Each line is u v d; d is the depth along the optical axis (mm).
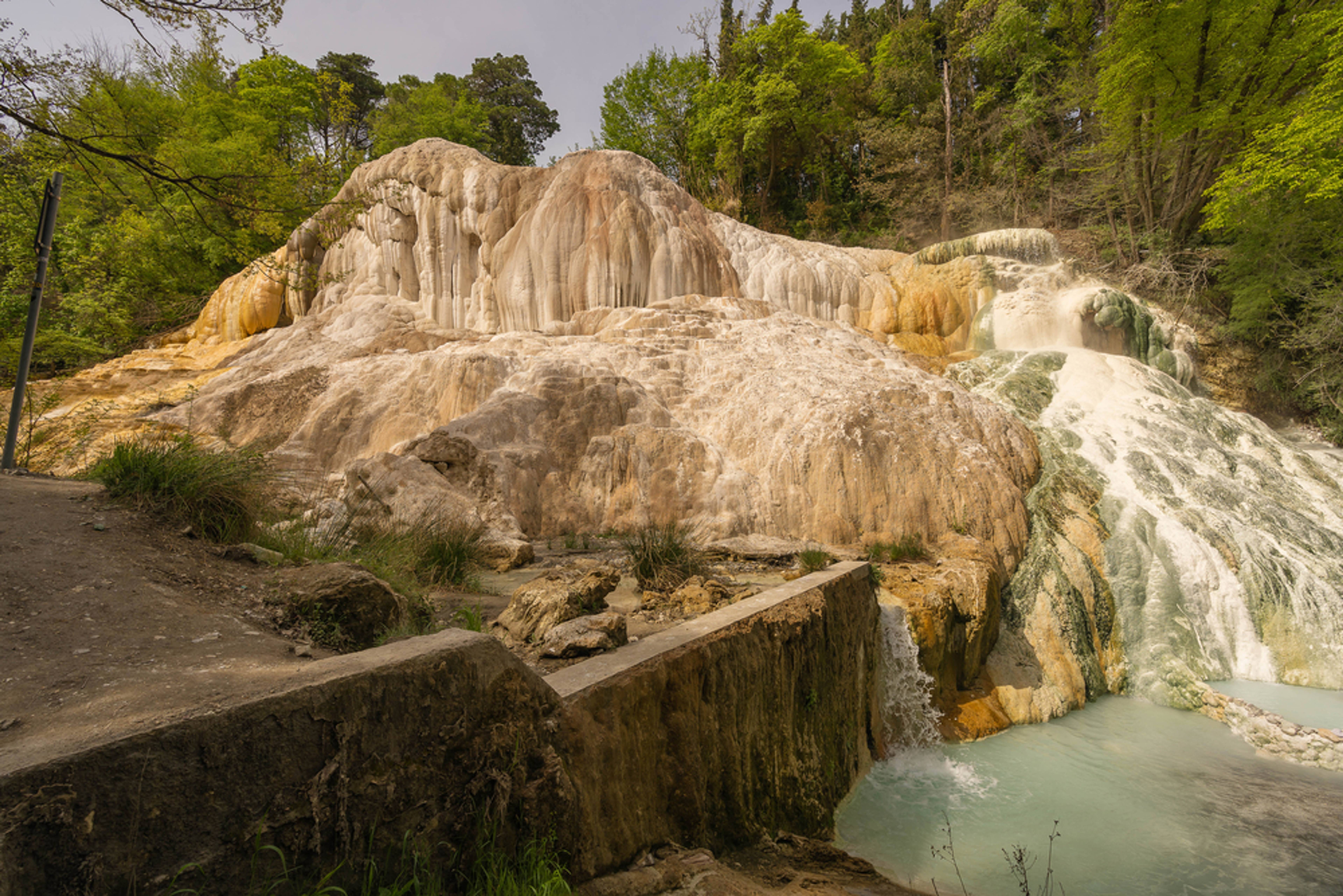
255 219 9383
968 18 33906
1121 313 17672
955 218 31766
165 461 4941
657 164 39094
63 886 1886
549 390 12133
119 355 20297
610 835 3744
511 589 7098
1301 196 19031
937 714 8359
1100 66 24109
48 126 7160
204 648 3188
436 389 12867
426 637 3188
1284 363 19875
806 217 37062
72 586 3457
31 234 13047
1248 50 20516
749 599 6199
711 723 4805
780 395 12727
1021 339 18062
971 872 5668
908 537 10859
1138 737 8742
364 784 2596
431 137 23578
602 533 10680
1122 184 24016
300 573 4355
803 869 4859
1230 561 11602
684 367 13812
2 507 4070
